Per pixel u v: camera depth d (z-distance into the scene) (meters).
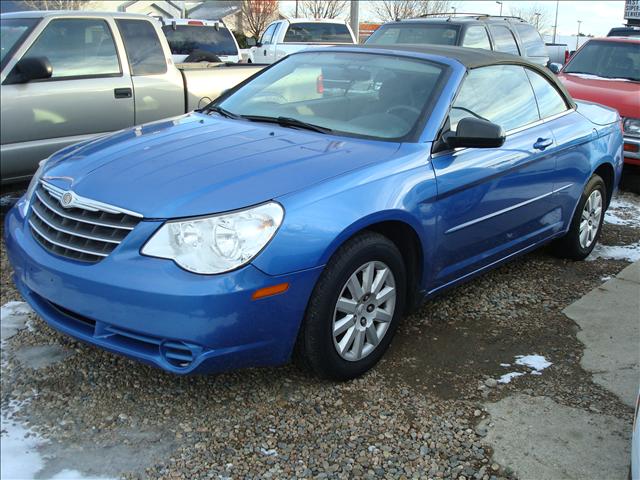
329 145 3.43
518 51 10.30
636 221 6.38
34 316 3.96
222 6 33.31
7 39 6.09
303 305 2.90
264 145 3.40
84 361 3.45
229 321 2.70
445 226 3.55
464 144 3.49
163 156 3.26
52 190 3.24
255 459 2.72
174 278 2.67
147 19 6.87
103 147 3.54
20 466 2.66
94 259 2.88
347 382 3.28
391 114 3.70
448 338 3.77
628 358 3.58
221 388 3.21
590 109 5.16
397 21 10.12
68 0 25.75
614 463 2.72
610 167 5.24
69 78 6.15
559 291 4.50
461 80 3.85
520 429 2.93
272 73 4.51
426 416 3.01
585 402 3.15
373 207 3.07
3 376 3.30
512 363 3.51
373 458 2.73
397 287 3.39
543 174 4.32
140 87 6.65
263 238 2.74
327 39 14.67
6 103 5.70
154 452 2.76
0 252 5.08
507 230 4.14
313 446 2.80
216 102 4.43
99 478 2.61
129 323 2.76
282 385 3.24
